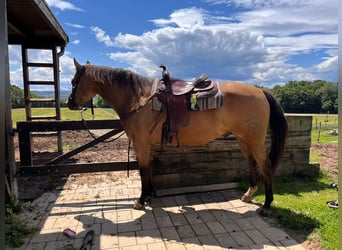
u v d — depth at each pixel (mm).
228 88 2713
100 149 6000
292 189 3463
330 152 5762
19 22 4441
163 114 2709
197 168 3510
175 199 3232
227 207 2992
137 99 2818
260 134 2705
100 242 2287
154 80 2906
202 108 2625
